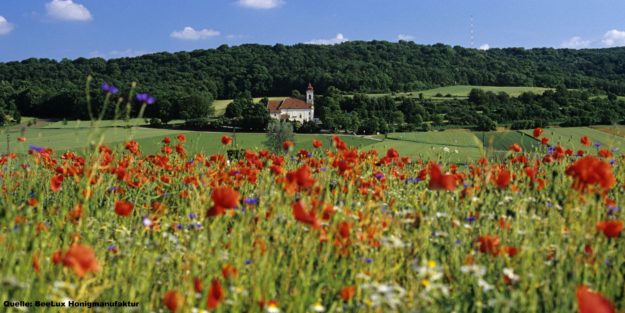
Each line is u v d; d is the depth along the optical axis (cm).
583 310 224
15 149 770
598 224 351
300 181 408
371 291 320
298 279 348
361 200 514
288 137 4850
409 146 4222
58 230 417
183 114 7850
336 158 626
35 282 333
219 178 609
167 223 455
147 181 589
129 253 384
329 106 10544
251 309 304
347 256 388
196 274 336
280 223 415
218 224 414
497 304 298
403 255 394
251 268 353
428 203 482
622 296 348
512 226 435
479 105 10000
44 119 6078
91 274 356
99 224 459
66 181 621
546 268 361
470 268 334
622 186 615
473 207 483
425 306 313
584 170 397
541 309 332
